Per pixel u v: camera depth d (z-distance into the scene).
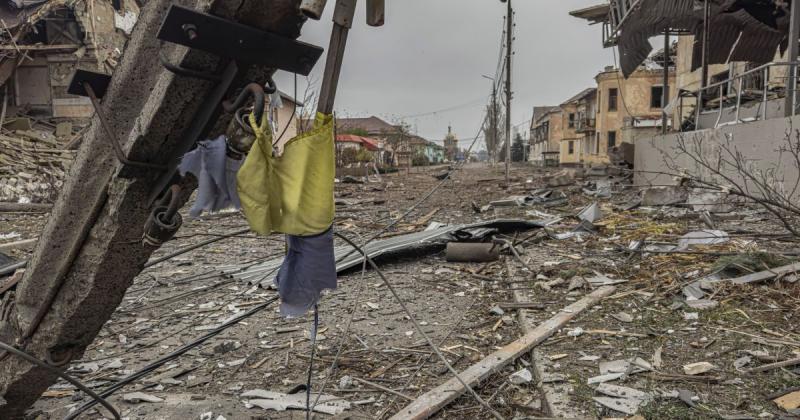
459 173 34.84
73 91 1.86
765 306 4.79
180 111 1.78
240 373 4.18
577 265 6.92
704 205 10.17
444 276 7.09
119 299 2.36
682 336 4.29
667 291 5.40
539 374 3.72
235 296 6.41
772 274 5.36
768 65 10.09
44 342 2.40
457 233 8.86
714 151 11.86
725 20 17.73
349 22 1.65
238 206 1.73
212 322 5.48
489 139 42.25
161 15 1.76
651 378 3.56
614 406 3.18
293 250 1.92
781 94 12.45
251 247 9.74
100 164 2.00
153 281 7.29
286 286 1.95
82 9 24.92
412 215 13.66
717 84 12.86
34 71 25.81
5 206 15.30
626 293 5.50
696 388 3.38
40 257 2.24
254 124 1.61
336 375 4.07
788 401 3.09
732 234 7.79
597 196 14.99
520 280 6.53
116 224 2.02
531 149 85.44
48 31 25.47
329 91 1.71
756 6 16.75
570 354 4.07
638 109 41.22
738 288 5.24
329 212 1.82
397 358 4.34
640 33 17.81
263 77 1.83
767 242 7.20
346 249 8.12
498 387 3.69
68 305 2.29
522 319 5.00
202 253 9.22
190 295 6.50
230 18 1.61
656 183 15.08
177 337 5.08
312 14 1.52
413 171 41.81
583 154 50.88
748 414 3.01
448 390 3.55
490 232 9.03
